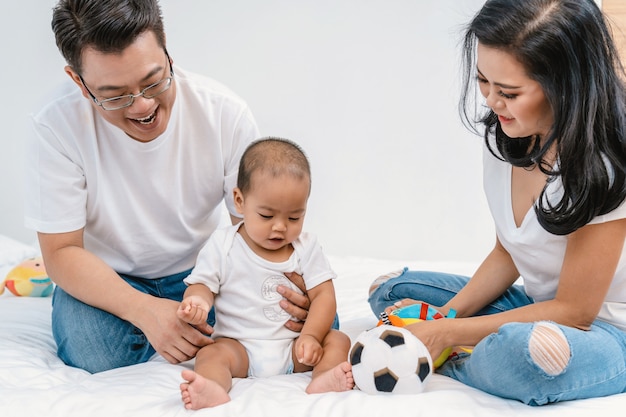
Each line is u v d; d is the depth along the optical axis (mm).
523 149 1376
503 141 1396
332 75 2902
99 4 1251
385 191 2947
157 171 1539
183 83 1556
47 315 1845
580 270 1262
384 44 2869
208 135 1572
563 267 1295
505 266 1545
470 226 2924
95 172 1524
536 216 1322
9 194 2822
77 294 1493
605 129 1212
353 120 2918
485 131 1456
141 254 1609
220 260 1462
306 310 1477
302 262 1480
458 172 2902
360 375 1237
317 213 2984
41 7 2754
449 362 1398
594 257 1249
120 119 1383
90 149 1508
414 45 2857
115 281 1476
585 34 1174
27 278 2084
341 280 2299
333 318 1454
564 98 1180
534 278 1438
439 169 2910
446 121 2879
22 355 1493
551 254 1355
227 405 1197
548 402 1223
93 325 1476
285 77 2916
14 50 2773
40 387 1346
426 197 2932
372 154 2932
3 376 1374
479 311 1580
